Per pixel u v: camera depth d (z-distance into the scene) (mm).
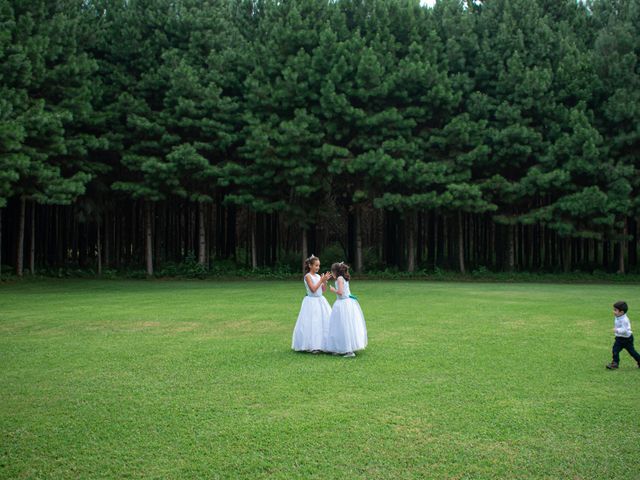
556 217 31688
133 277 32406
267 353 10227
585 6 37688
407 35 34688
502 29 33656
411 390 7676
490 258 36719
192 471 5207
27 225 33406
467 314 15727
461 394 7484
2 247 33469
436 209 33719
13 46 25984
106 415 6691
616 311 8961
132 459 5469
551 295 22078
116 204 34906
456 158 32375
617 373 8648
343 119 32375
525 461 5406
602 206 30547
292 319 14852
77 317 15211
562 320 14500
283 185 33469
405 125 32188
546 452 5609
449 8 35094
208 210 35750
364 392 7594
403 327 13258
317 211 33656
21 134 23984
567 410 6832
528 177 31797
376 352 10242
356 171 32500
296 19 33125
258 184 32500
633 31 33969
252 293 22906
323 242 39750
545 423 6383
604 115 32875
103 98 32219
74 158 30078
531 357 9797
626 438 5961
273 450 5656
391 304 18469
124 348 10758
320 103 32438
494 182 32188
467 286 27516
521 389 7734
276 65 33000
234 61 33844
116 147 31266
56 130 26969
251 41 37031
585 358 9734
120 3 33875
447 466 5297
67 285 27000
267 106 33000
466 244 39938
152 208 35438
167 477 5098
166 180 30734
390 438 5949
